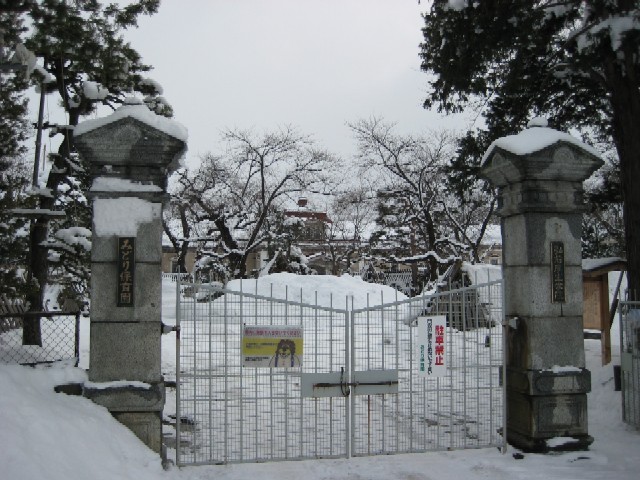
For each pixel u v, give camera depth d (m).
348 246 48.66
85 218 13.54
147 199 6.65
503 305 7.62
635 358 8.29
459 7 10.02
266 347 6.86
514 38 10.25
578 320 7.48
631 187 10.45
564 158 7.35
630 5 9.14
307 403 10.15
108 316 6.51
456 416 9.15
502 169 7.72
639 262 10.35
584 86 11.76
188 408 9.40
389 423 8.83
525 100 11.92
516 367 7.59
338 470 6.58
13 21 9.58
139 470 5.94
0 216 9.51
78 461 5.43
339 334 13.62
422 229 36.81
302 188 37.81
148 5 11.65
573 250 7.53
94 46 11.02
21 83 10.40
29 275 11.12
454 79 11.00
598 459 6.99
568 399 7.39
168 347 13.93
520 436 7.43
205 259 37.09
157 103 13.11
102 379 6.48
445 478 6.37
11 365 6.52
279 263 40.19
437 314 7.81
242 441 7.26
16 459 4.96
